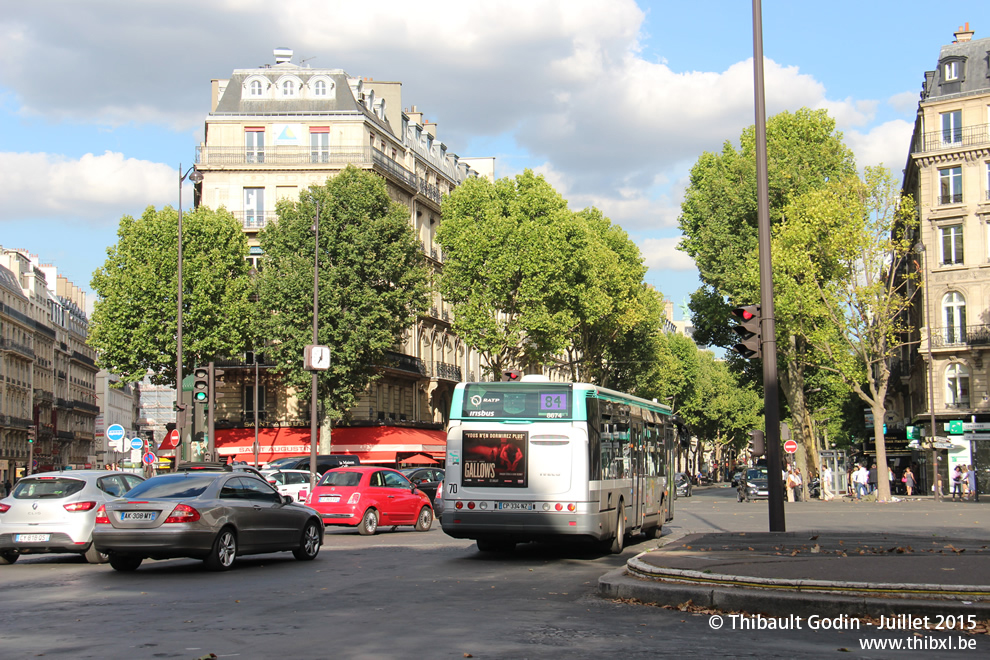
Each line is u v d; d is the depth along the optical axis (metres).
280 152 59.00
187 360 52.69
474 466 18.36
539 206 55.66
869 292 45.53
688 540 17.50
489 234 54.59
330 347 50.56
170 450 55.19
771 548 15.44
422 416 66.00
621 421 20.73
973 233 56.59
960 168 57.34
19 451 91.75
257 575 15.30
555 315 55.03
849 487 61.22
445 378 67.75
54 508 17.69
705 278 55.75
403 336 61.09
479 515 18.20
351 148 59.16
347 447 56.47
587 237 56.75
